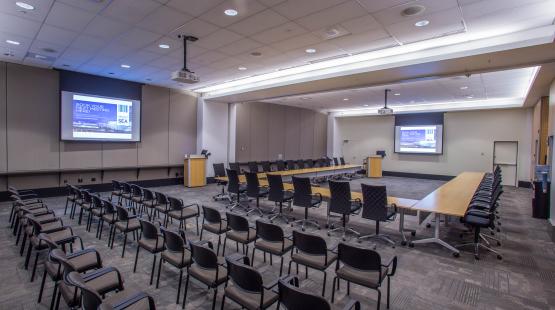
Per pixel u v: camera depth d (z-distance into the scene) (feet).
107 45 18.29
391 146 48.06
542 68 18.19
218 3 12.59
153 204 16.93
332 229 17.04
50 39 17.29
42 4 12.87
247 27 15.12
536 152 31.68
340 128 53.62
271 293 7.41
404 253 13.75
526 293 10.18
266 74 25.44
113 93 28.09
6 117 22.88
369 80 22.43
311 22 14.43
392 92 31.60
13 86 23.11
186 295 9.49
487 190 20.56
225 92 31.35
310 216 20.22
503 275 11.57
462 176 27.76
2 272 11.16
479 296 9.95
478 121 40.24
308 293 5.74
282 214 19.33
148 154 31.24
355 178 43.96
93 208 16.02
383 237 15.21
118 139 28.53
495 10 12.84
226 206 22.90
